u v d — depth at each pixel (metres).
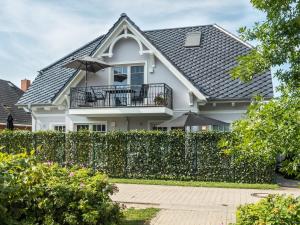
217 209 9.79
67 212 6.05
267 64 5.36
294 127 4.09
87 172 7.27
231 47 22.30
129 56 20.64
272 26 5.21
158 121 19.97
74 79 20.88
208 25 24.73
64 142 17.06
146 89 19.38
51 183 6.28
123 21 20.20
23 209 5.86
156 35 24.88
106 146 16.41
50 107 21.69
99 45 20.69
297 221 4.97
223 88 19.39
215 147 15.13
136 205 10.35
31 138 17.50
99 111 19.39
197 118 16.81
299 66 5.27
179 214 9.20
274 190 13.13
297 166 4.52
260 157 4.64
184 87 19.61
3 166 5.62
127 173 16.08
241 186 13.77
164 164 15.64
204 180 15.24
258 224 4.97
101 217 6.25
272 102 4.36
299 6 5.02
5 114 30.89
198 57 21.84
